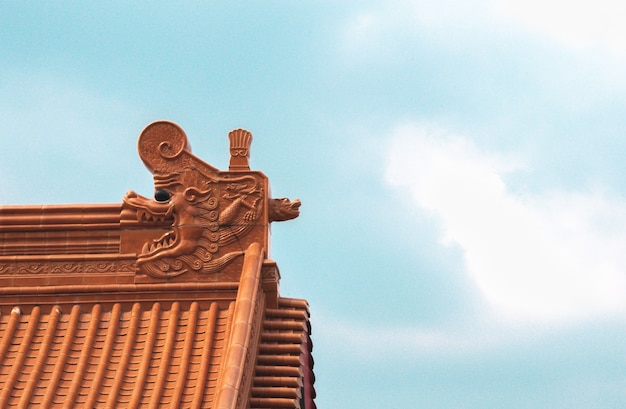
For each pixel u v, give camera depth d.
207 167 22.36
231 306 21.61
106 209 22.33
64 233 22.33
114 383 20.17
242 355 19.55
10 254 22.28
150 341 21.06
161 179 22.25
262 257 21.84
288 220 22.58
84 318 21.80
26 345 21.17
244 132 22.62
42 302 21.95
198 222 22.14
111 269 22.09
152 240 22.17
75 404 19.78
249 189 22.28
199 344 20.92
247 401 20.20
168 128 22.47
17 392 20.19
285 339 21.56
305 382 24.41
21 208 22.39
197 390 19.70
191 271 21.94
